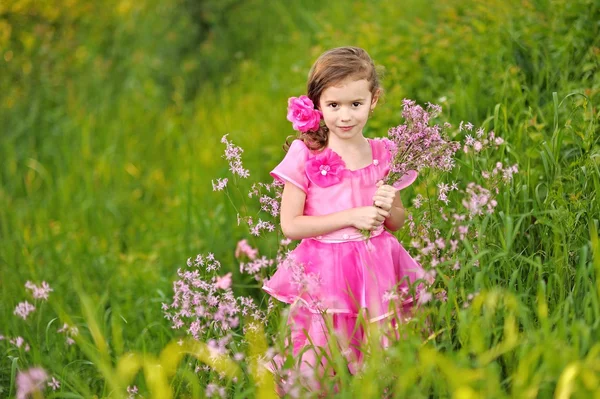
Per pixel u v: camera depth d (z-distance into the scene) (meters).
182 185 6.98
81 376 4.20
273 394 3.09
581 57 5.09
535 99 4.86
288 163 3.53
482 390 2.64
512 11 5.72
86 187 7.36
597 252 3.02
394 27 7.05
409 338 2.97
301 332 3.49
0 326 4.87
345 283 3.41
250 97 8.20
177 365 3.75
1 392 4.01
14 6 8.97
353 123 3.38
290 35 9.26
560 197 3.74
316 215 3.49
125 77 9.25
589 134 4.00
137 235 6.69
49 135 8.41
